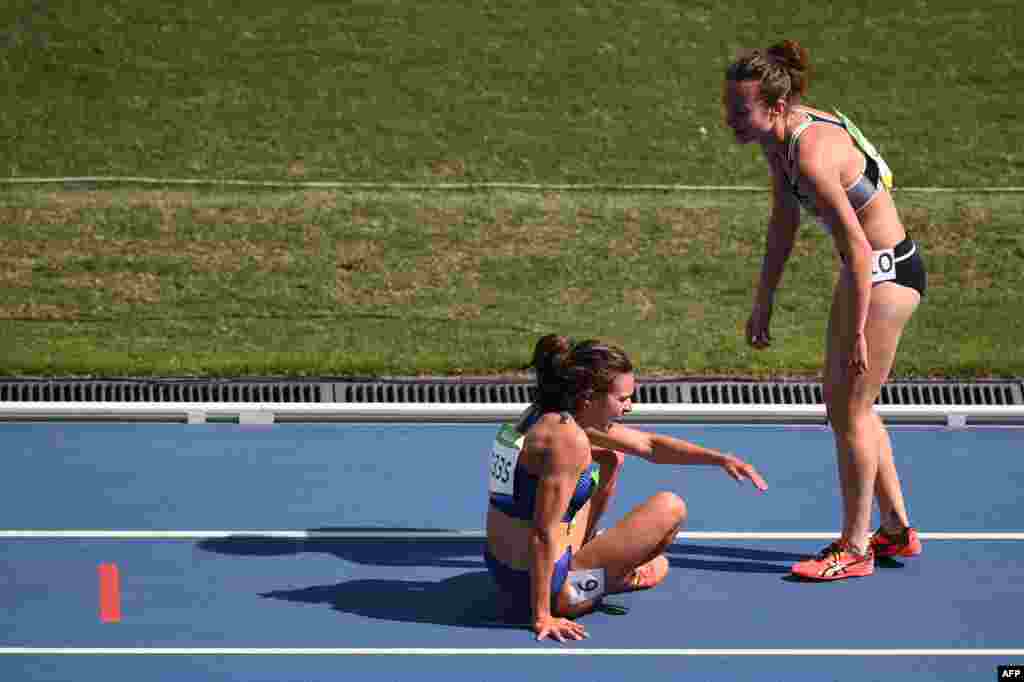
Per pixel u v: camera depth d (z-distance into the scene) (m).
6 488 31.91
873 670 22.53
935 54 68.00
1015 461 34.75
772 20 70.81
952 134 61.81
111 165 58.41
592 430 25.03
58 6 70.75
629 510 30.73
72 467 33.53
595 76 66.25
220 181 57.03
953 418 38.00
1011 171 58.62
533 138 61.38
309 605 25.23
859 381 26.00
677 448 24.97
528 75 66.31
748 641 23.67
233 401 39.66
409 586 26.30
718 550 28.39
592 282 48.66
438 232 52.12
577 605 24.25
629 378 23.92
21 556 27.61
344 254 50.38
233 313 46.12
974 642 23.69
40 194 55.19
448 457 34.75
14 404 37.62
